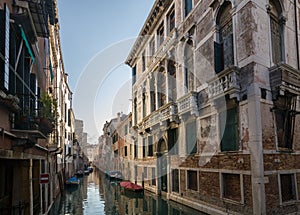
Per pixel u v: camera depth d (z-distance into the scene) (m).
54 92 16.39
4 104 4.63
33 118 6.03
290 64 9.81
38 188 9.44
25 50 6.30
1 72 4.38
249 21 8.92
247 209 8.42
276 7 9.98
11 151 5.27
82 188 21.23
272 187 8.27
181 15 12.74
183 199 11.84
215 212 9.73
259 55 8.82
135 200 13.34
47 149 10.87
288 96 9.13
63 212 12.97
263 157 8.23
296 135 9.52
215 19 10.48
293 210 8.75
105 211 12.92
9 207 7.25
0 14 4.47
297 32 10.33
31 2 6.17
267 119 8.63
